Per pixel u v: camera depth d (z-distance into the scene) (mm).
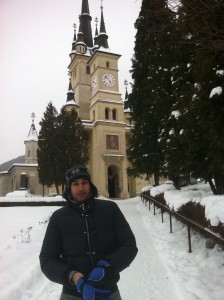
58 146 33625
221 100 8094
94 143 50094
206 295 5523
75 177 3049
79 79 59188
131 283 6727
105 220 3027
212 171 10641
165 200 13242
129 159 28266
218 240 6582
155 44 13047
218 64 7973
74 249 2898
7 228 14172
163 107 12867
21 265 7887
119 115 51375
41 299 5910
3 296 5578
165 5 5395
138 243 10734
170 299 5727
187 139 10070
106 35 54719
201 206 7750
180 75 10797
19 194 44531
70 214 3047
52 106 34781
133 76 22000
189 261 7879
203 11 4992
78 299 2834
